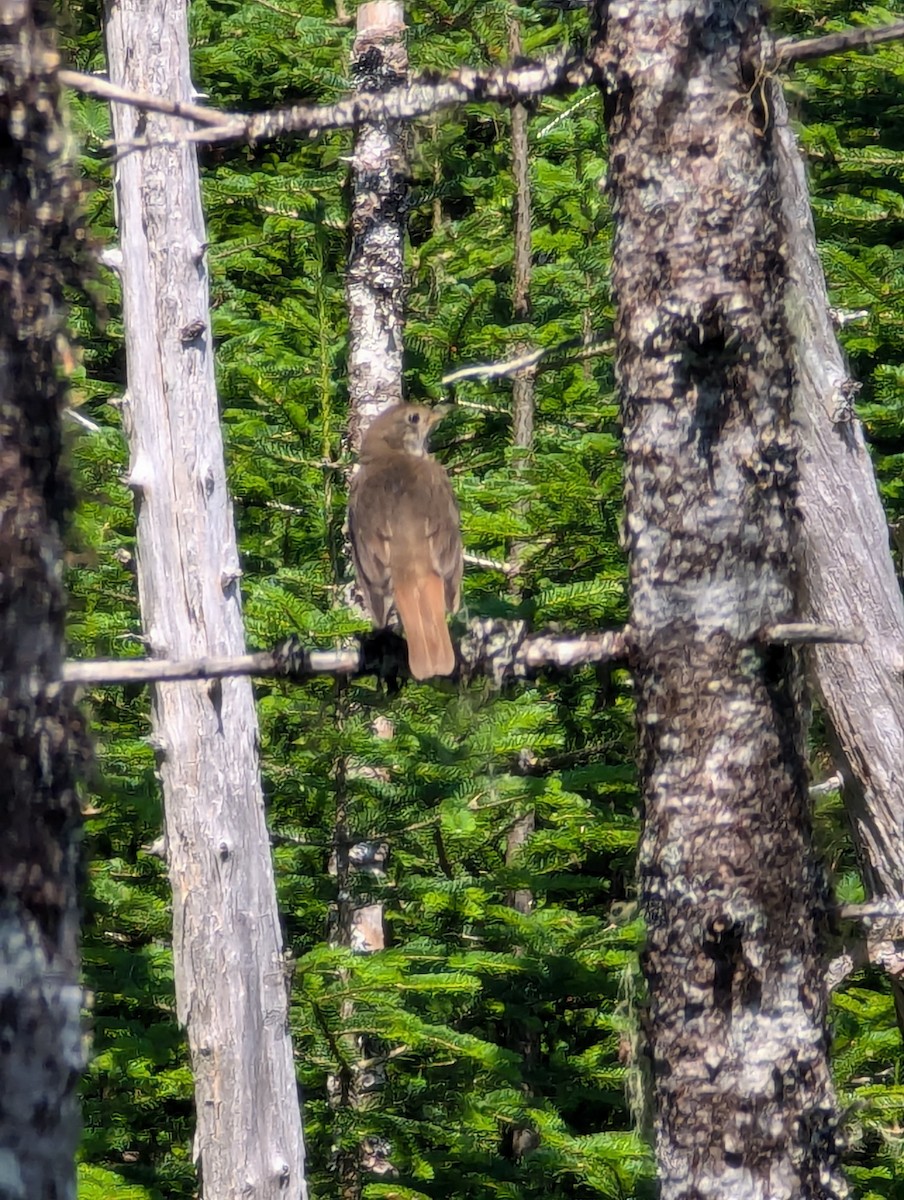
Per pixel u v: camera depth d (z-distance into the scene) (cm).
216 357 1830
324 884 1556
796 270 1187
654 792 722
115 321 1789
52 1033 604
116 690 1612
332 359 1750
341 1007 1346
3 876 603
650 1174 1316
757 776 710
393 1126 1397
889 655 1219
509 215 1981
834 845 1336
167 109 714
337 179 1925
